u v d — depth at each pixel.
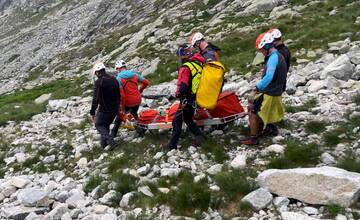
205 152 10.06
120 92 12.05
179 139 11.06
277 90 9.36
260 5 29.80
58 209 8.62
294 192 7.61
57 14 112.75
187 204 8.00
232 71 18.75
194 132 10.45
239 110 10.75
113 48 41.72
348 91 12.08
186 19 36.66
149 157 10.62
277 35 10.25
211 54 10.19
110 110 11.91
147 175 9.74
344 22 21.11
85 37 57.22
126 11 54.25
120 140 12.20
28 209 9.08
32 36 87.62
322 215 7.14
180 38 31.23
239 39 24.64
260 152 9.54
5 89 47.75
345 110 10.67
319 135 9.78
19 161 12.88
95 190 9.39
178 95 9.88
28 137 15.92
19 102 28.08
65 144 13.07
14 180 10.90
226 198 8.01
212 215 7.62
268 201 7.61
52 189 10.16
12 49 83.12
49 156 12.42
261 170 8.80
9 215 8.89
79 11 92.94
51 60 53.16
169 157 10.21
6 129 19.41
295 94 12.97
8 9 161.62
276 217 7.29
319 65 15.13
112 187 9.38
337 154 8.84
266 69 9.16
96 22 59.25
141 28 42.22
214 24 30.78
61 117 19.36
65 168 11.62
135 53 32.31
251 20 28.09
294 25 23.64
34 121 20.03
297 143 9.43
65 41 65.31
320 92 12.42
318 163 8.65
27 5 147.00
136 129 12.02
